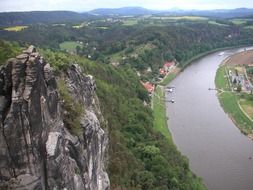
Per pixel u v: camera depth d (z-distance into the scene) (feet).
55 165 126.72
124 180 259.39
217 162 400.67
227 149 437.17
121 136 340.39
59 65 211.82
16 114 116.98
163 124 507.71
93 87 273.13
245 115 561.02
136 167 298.97
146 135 390.42
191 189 313.94
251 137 477.77
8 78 120.26
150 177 290.56
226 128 513.04
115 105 412.98
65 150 139.13
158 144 368.48
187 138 470.39
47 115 132.46
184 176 328.49
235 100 645.51
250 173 374.63
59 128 141.79
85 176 156.97
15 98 117.29
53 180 126.93
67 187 134.41
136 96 574.15
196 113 581.53
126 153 302.86
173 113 580.30
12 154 117.08
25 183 117.19
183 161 361.51
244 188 346.33
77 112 169.17
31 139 120.06
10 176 117.29
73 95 199.52
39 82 126.21
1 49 195.83
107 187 200.85
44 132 128.16
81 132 161.58
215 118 557.33
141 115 445.37
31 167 119.85
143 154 337.31
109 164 256.52
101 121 253.24
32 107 120.78
